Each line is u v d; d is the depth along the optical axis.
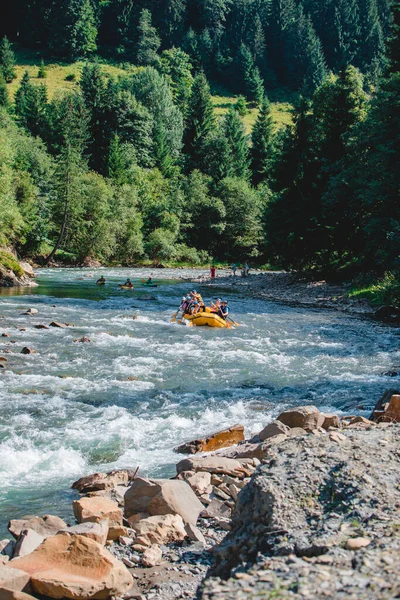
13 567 5.12
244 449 9.47
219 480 8.07
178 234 81.75
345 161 42.06
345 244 45.84
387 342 23.02
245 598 3.59
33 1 157.25
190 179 90.81
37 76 143.62
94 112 96.75
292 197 48.53
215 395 14.34
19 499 7.90
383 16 193.62
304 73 166.62
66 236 68.50
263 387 15.31
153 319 27.83
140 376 16.03
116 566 5.23
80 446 10.28
